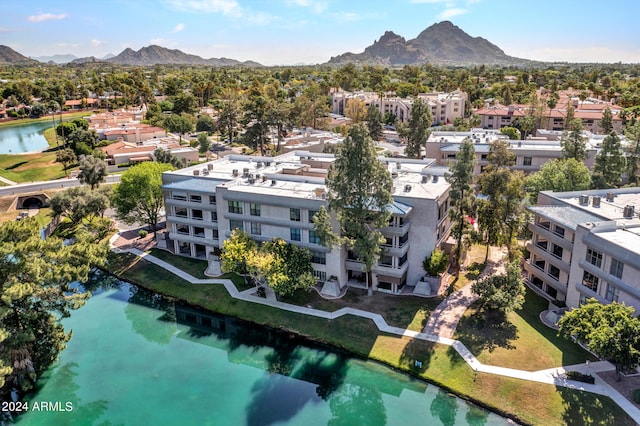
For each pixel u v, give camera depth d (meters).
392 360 48.69
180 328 58.59
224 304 61.00
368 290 59.81
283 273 56.59
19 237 47.78
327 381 47.50
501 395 42.78
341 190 54.06
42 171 132.88
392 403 44.06
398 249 58.19
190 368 50.25
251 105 134.62
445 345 49.53
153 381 48.09
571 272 51.56
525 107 165.50
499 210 59.84
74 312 62.47
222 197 65.81
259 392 46.28
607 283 45.91
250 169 79.62
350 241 55.41
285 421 42.38
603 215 54.34
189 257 74.31
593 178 76.25
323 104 192.12
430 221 59.09
